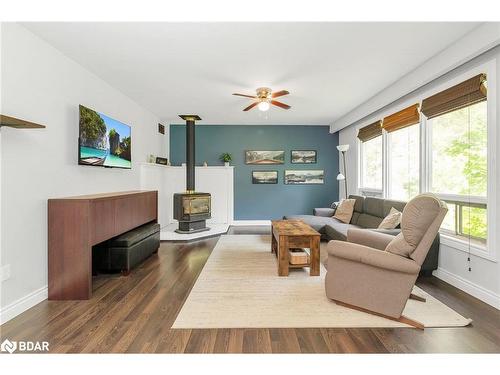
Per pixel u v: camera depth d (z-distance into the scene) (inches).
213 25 92.7
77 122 121.0
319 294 101.2
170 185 254.7
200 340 72.3
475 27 93.6
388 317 82.7
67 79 114.4
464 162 113.7
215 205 258.4
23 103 91.1
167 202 251.6
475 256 100.0
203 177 257.1
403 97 153.6
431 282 113.8
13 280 86.2
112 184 153.2
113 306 92.1
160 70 130.6
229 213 258.5
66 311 88.7
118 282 114.3
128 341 71.9
